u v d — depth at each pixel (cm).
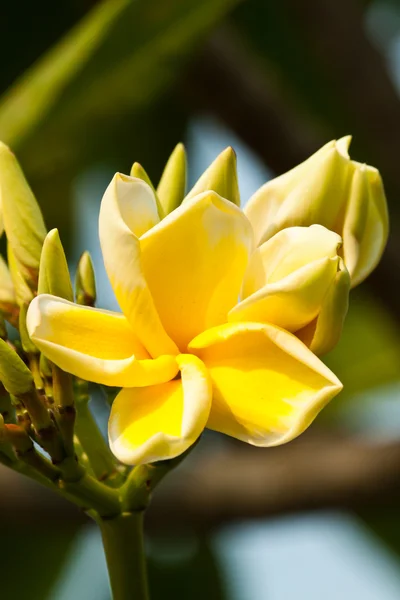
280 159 94
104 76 71
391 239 92
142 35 70
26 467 56
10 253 58
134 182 53
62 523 91
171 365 53
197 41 73
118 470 58
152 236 53
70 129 92
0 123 70
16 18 98
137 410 52
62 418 55
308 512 92
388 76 98
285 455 94
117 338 53
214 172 55
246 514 91
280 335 52
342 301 53
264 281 54
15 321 58
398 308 92
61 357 52
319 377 52
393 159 96
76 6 97
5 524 91
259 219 56
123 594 56
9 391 54
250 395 52
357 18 98
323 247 53
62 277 54
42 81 70
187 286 53
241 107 93
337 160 56
